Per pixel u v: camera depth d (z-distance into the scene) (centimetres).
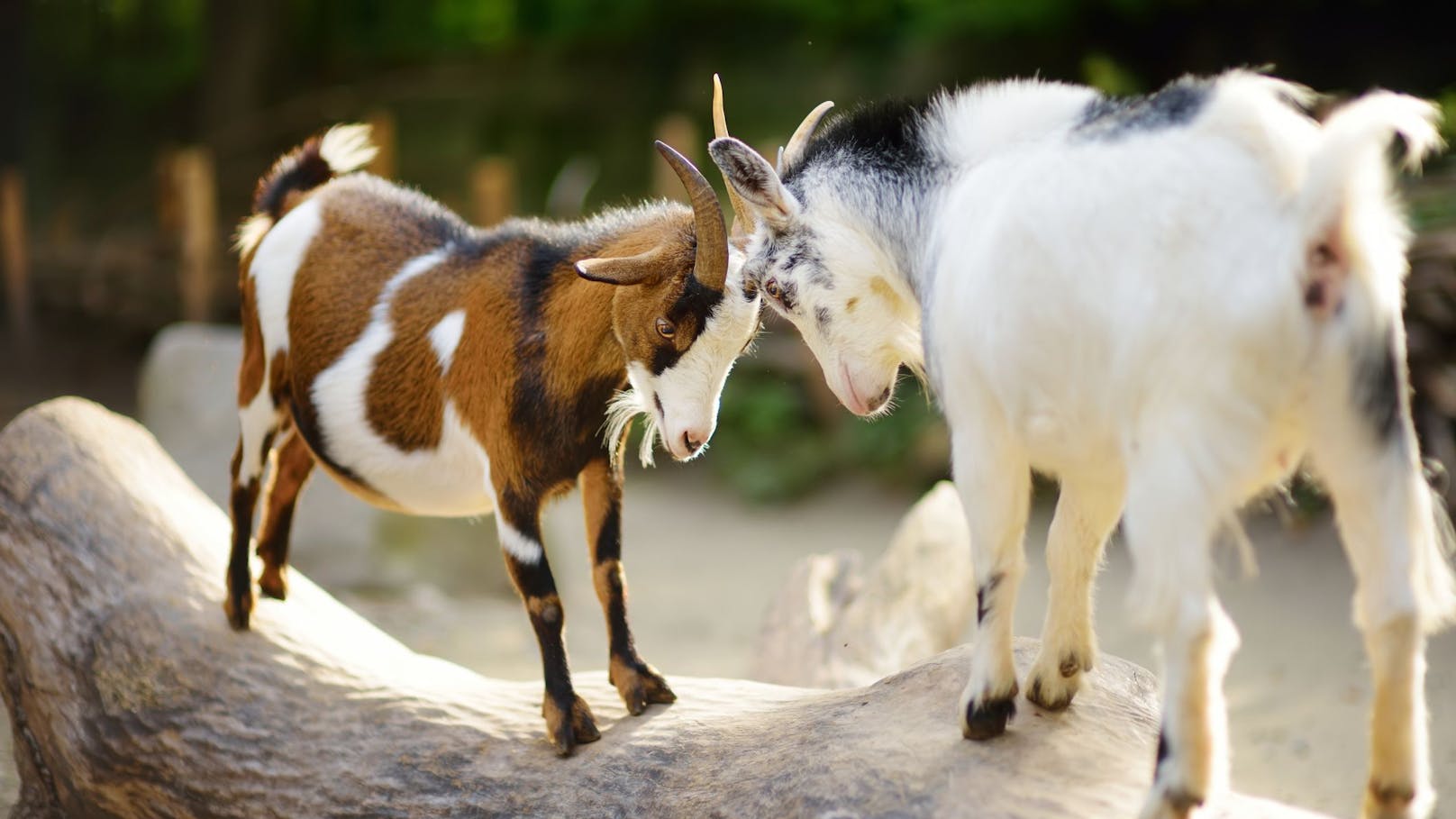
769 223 326
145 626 367
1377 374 229
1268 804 259
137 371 1230
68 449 401
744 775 300
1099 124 257
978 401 267
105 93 1820
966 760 279
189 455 728
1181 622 228
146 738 353
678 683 355
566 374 325
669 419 319
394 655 374
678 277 314
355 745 338
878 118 316
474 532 729
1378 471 231
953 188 290
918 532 517
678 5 1423
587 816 310
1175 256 231
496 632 666
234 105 1568
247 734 345
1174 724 232
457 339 338
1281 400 229
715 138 346
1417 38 1059
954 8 1157
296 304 365
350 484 370
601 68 1474
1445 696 527
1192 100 246
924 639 473
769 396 995
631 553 858
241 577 365
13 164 1627
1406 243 268
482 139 1479
